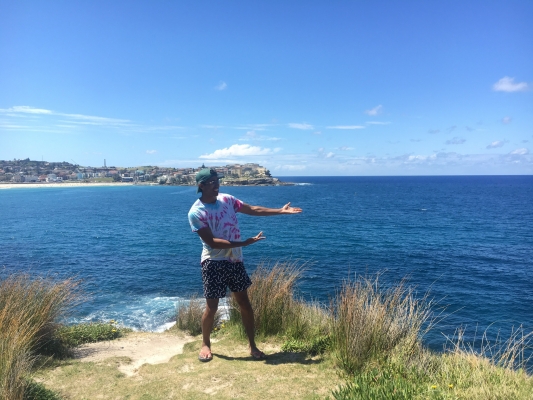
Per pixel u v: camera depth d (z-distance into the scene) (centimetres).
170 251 2481
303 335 484
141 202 7988
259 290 524
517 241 2903
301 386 344
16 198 9356
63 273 1847
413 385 324
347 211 5512
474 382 335
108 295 1526
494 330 1103
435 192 11219
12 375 330
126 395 351
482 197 8800
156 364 437
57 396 349
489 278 1784
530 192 10938
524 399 296
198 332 682
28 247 2628
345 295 457
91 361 466
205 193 399
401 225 3884
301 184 19100
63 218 4744
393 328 415
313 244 2689
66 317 568
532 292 1553
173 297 1506
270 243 2725
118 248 2602
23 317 462
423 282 1694
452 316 1240
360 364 376
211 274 408
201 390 348
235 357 432
